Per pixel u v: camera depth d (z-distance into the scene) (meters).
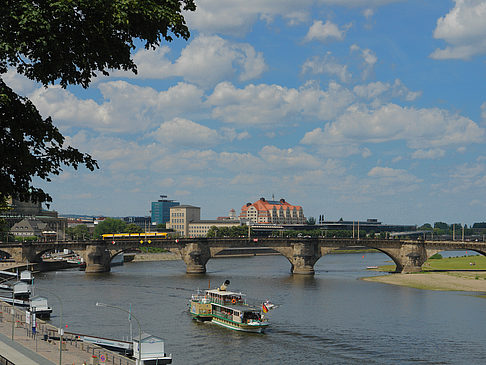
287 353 96.62
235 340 106.38
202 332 113.62
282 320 124.69
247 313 116.81
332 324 120.31
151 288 177.50
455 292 171.25
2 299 145.88
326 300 153.12
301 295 162.75
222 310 122.44
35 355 84.00
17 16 26.22
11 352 85.56
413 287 182.38
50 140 29.78
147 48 30.75
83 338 97.94
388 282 195.75
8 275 198.00
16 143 28.78
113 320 123.81
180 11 31.20
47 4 27.19
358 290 174.62
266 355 95.12
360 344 102.69
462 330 114.50
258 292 169.38
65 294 162.75
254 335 110.19
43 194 30.98
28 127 28.81
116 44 29.78
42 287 178.88
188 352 97.31
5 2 26.98
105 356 82.06
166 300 152.25
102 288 176.75
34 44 27.42
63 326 116.25
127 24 27.78
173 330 115.38
